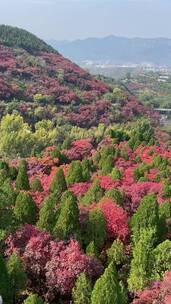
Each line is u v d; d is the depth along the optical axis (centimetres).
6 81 18412
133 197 5631
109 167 7462
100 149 9606
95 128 15575
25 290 3922
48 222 4591
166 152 9025
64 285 3909
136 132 11375
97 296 3450
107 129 14188
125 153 8606
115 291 3447
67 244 4278
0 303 3419
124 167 7800
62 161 8494
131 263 4106
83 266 3972
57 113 16838
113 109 19400
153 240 4428
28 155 12131
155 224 4616
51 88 19262
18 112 15300
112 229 4650
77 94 19675
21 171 6194
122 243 4481
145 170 7369
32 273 4056
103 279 3469
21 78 19862
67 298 3950
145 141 10275
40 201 5372
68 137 13050
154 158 7938
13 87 17788
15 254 3844
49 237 4275
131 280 3953
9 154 12044
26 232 4316
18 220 4719
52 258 4044
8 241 4200
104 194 5628
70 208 4488
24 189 6150
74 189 6153
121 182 6475
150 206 4662
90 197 5600
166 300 3484
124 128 14162
